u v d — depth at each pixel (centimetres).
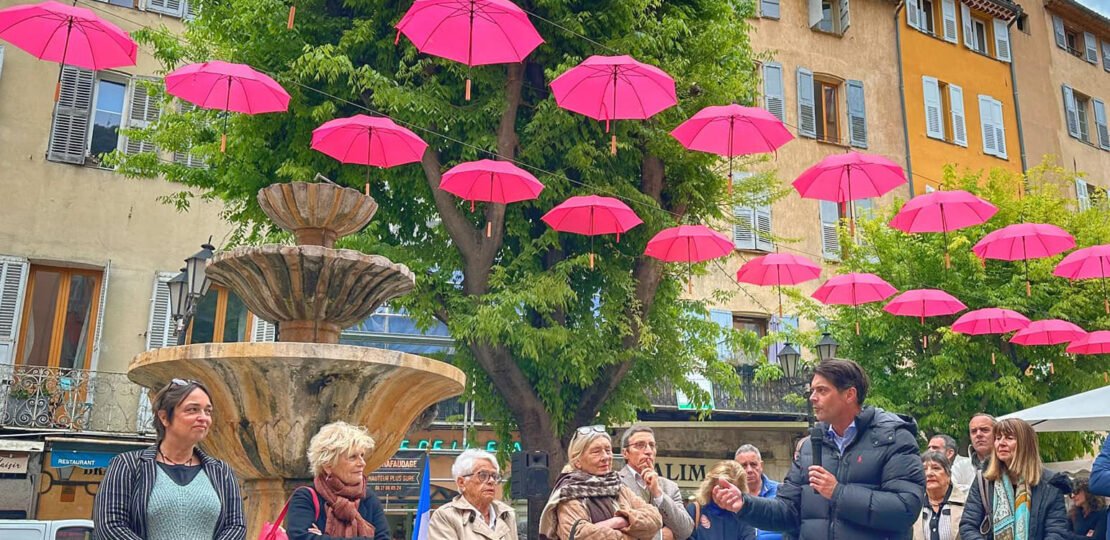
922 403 1744
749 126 949
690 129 962
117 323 1809
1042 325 1334
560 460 1294
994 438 564
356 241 1247
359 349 659
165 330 1841
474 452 598
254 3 1245
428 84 1270
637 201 1317
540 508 1273
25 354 1752
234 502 434
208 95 961
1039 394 1691
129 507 405
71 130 1853
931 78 2697
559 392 1324
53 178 1823
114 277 1830
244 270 738
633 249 1382
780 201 2358
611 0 1304
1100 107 3216
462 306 1269
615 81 916
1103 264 1223
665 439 2059
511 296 1204
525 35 880
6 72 1825
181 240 1900
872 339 1798
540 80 1366
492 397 1380
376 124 997
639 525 465
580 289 1394
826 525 437
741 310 2231
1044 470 557
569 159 1291
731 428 2112
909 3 2739
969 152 2719
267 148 1301
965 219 1085
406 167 1292
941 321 1752
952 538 670
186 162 1927
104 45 859
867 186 1009
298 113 1238
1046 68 3058
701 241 1156
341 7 1341
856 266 1862
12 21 829
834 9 2627
